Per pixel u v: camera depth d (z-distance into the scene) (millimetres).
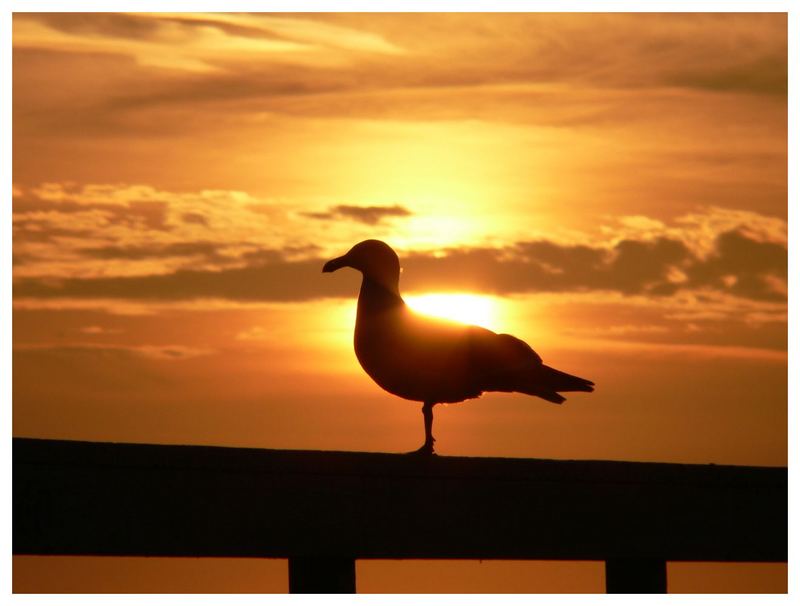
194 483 10023
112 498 9789
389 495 10656
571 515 11273
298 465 10359
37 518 9609
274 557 10320
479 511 10961
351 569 10758
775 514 11969
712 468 11797
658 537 11555
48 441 9680
